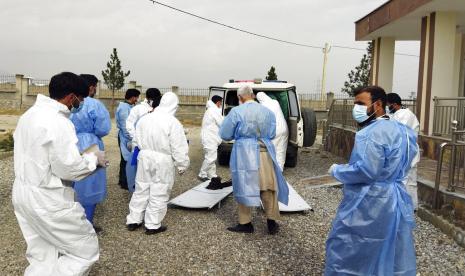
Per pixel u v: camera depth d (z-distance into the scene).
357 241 3.13
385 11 12.69
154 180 5.48
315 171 10.12
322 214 6.48
